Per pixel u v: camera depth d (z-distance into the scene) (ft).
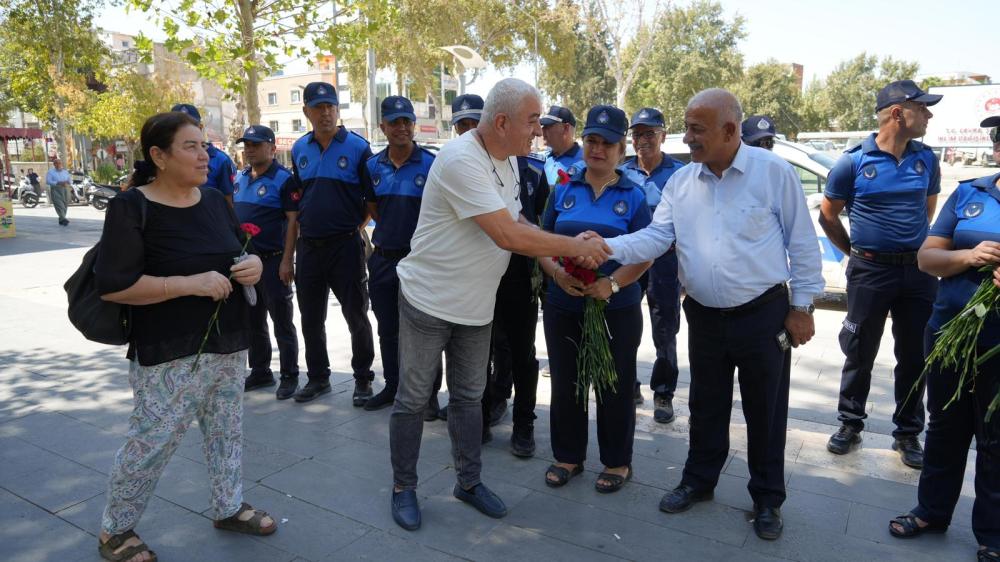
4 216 46.11
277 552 9.11
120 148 126.52
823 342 20.08
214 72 27.12
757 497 9.80
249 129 14.85
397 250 13.47
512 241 8.92
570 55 91.56
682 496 10.25
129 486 8.49
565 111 15.43
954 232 8.92
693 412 10.31
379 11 28.81
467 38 87.35
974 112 78.13
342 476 11.34
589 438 13.20
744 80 153.38
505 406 14.14
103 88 114.32
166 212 8.13
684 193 9.71
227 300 8.68
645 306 26.76
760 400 9.53
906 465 11.79
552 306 10.98
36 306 24.54
